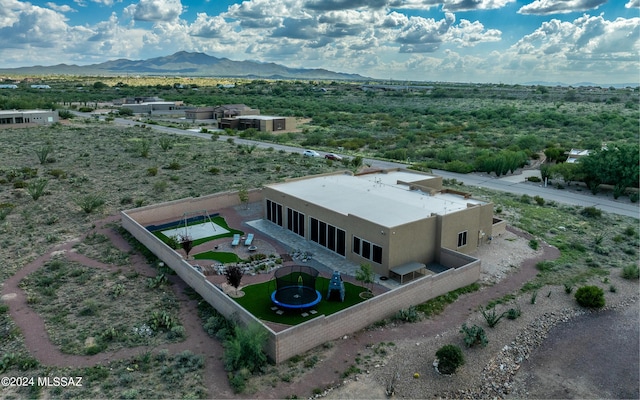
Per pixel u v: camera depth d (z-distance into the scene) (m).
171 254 34.25
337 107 179.25
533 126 128.62
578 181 65.56
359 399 21.48
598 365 25.23
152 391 21.36
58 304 29.19
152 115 147.25
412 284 29.36
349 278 33.22
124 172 64.31
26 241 39.12
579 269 37.00
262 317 27.64
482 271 35.78
